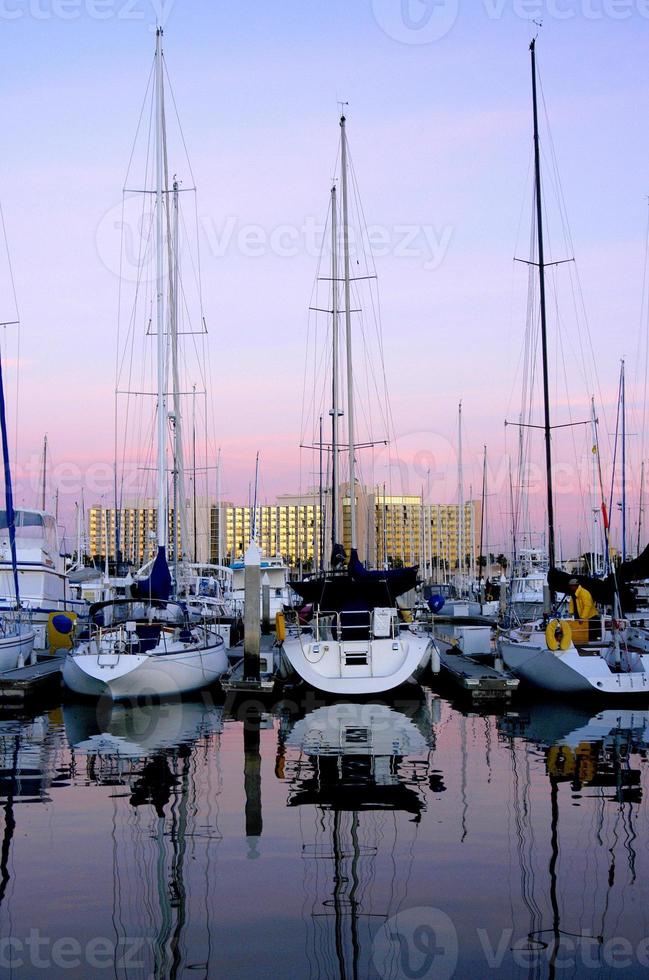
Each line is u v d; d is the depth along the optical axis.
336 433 34.22
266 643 30.92
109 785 12.55
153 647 20.61
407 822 10.59
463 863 9.16
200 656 20.73
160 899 8.29
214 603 34.84
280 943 7.38
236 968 6.96
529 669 20.58
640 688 19.16
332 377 34.53
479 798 11.64
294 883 8.66
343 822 10.62
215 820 10.73
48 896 8.38
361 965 7.00
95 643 20.58
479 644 28.17
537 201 28.05
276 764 13.88
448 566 85.56
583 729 16.77
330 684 19.47
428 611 33.44
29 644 23.94
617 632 20.11
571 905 8.11
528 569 46.25
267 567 43.06
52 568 30.58
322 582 21.47
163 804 11.50
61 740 16.08
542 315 27.25
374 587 21.47
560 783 12.45
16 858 9.40
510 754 14.49
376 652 19.97
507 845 9.70
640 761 13.84
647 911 7.98
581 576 21.25
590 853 9.42
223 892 8.45
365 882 8.67
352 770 13.42
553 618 21.33
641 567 20.12
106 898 8.32
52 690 22.20
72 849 9.67
